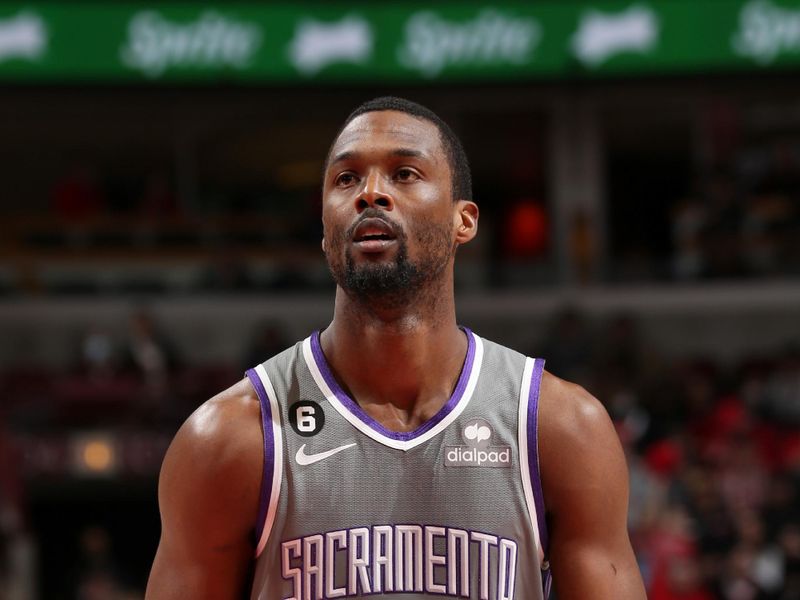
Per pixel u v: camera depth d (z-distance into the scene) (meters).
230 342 38.31
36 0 36.25
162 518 6.14
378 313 5.95
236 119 41.91
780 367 34.88
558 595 6.11
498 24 37.66
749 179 39.72
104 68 36.59
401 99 6.22
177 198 42.84
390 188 5.89
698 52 37.56
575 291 39.34
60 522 33.69
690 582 24.30
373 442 5.92
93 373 32.88
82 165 42.84
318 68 37.38
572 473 5.97
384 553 5.79
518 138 41.81
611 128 41.88
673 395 32.59
